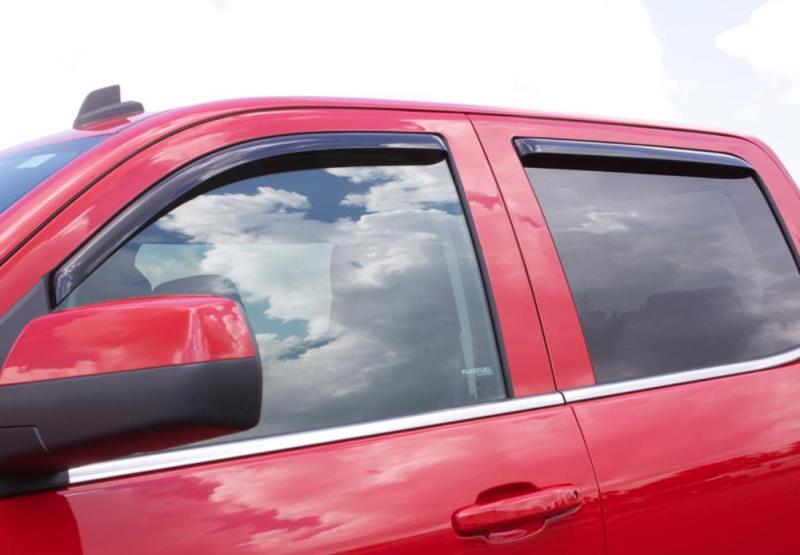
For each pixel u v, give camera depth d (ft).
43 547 4.37
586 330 7.16
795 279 9.19
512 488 6.08
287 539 5.05
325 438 5.57
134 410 3.99
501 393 6.55
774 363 8.27
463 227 6.92
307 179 6.28
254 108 6.18
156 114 5.99
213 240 5.66
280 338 5.75
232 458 5.19
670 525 6.77
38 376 4.00
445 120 7.25
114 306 4.16
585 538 6.31
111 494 4.69
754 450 7.43
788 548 7.48
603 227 7.83
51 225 4.93
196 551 4.76
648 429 6.93
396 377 6.11
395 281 6.41
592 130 8.24
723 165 9.19
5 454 4.02
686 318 7.98
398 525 5.47
